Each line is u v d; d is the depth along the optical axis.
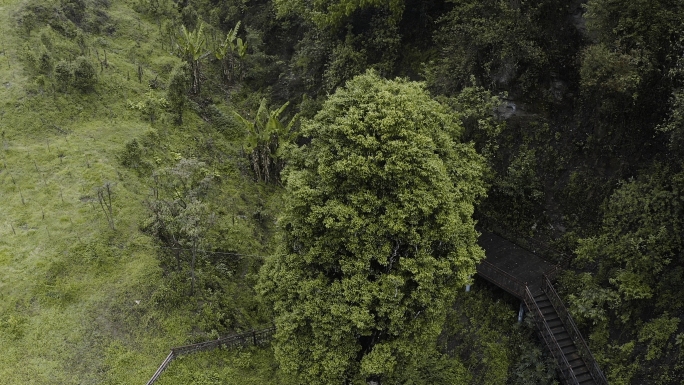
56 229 19.41
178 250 19.64
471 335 20.36
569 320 18.30
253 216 24.39
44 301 17.25
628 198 17.77
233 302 19.61
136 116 26.14
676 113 16.06
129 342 16.91
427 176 14.64
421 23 27.77
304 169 16.31
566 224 20.89
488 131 21.39
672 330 16.25
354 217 14.54
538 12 22.08
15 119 23.14
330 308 14.99
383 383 17.53
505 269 20.52
